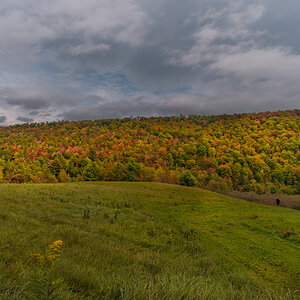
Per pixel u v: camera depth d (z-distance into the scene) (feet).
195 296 10.20
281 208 81.51
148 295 9.61
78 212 47.57
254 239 41.75
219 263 27.27
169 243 33.63
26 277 9.14
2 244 16.11
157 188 128.88
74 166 340.80
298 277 25.93
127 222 44.78
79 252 18.30
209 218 59.41
